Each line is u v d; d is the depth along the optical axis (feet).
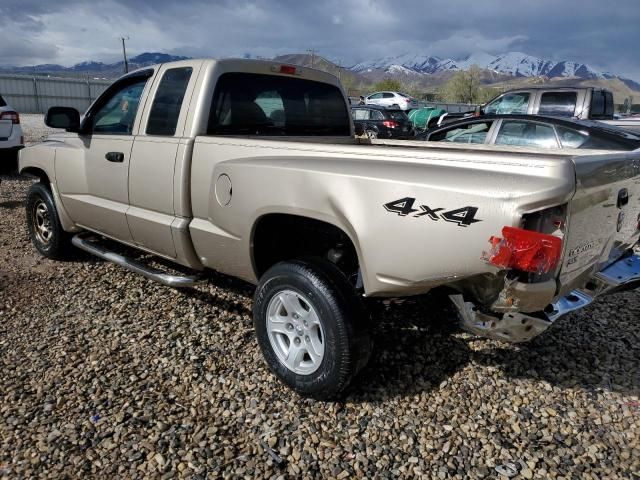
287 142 10.22
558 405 9.84
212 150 11.13
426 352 11.48
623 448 8.71
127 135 13.28
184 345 11.60
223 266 11.53
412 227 8.13
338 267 9.90
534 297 7.65
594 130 22.57
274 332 10.12
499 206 7.35
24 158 17.15
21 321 12.71
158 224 12.27
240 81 12.41
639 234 10.87
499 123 24.95
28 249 18.11
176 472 7.92
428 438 8.85
